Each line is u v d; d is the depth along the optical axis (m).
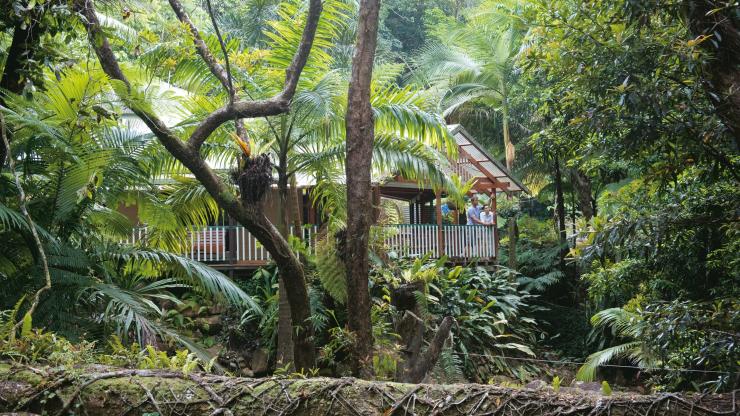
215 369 8.88
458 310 14.49
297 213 10.12
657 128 5.55
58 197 7.82
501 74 21.39
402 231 15.75
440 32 22.39
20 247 7.96
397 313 7.68
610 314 12.09
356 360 6.52
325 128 9.30
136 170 8.62
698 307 5.78
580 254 6.36
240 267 13.88
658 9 5.36
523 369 15.10
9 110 5.89
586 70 5.82
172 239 10.16
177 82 9.41
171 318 12.21
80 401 3.54
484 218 18.30
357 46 6.98
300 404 3.55
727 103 5.01
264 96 9.00
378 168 10.29
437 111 11.38
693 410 3.52
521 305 17.20
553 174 22.47
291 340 9.21
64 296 7.55
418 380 6.59
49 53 6.27
